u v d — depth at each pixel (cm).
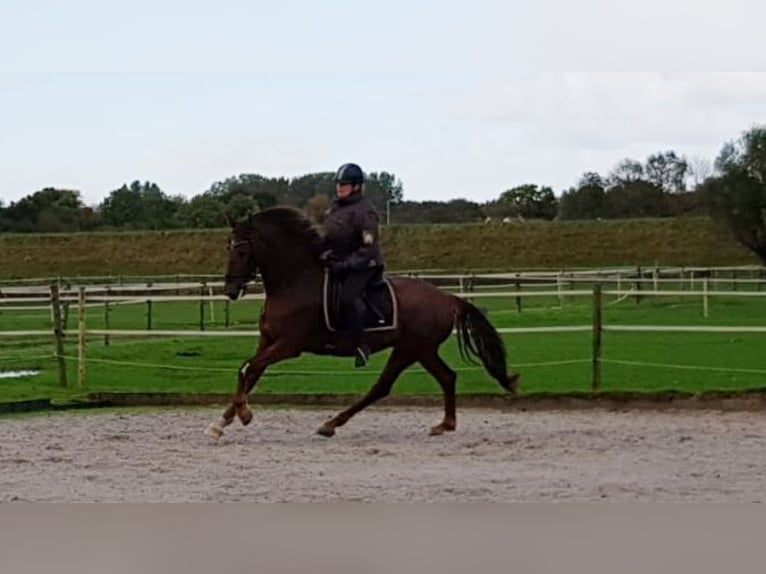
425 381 1625
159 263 6475
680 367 1658
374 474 945
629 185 8225
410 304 1168
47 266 6397
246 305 3516
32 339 2377
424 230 6888
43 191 7975
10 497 834
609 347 2078
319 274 1141
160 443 1130
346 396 1425
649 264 6419
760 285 4144
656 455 1048
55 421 1291
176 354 2025
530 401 1402
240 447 1106
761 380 1586
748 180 5453
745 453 1057
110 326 2619
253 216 1138
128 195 8162
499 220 7669
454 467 986
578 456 1047
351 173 1146
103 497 836
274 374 1691
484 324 1198
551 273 4456
